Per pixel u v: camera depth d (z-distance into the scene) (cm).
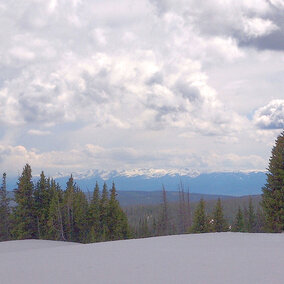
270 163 4828
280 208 4669
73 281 1065
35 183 6931
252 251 1569
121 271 1184
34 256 1695
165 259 1402
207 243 1959
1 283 1089
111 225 6950
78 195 7344
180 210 8869
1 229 7188
